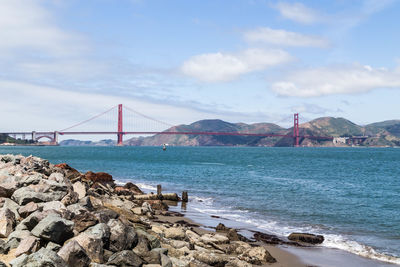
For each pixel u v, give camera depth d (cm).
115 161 9044
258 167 7581
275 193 3434
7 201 1272
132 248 1099
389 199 3262
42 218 1061
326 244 1698
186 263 1146
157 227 1579
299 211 2531
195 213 2386
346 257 1512
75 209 1260
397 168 7931
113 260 987
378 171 6975
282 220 2231
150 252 1092
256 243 1683
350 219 2305
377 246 1698
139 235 1182
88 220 1116
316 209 2622
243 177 5069
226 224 2070
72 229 1033
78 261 905
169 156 13212
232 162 9569
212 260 1239
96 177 3070
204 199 3000
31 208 1202
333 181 4922
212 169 6662
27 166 2227
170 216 2239
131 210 2102
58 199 1401
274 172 6247
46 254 854
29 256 843
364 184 4631
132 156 12656
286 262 1420
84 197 1498
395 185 4522
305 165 8719
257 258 1410
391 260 1487
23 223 1075
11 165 2202
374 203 3014
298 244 1681
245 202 2875
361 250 1617
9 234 1052
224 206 2684
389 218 2359
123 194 2791
